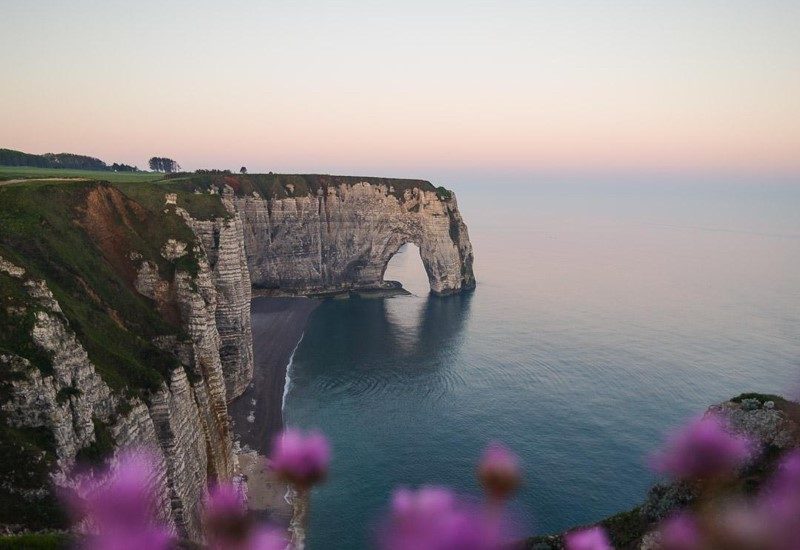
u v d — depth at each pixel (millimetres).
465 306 119312
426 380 75562
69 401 29219
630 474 51125
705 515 4668
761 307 116125
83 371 31125
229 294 66250
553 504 46375
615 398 68625
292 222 120062
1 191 44719
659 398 68438
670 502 21656
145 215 56375
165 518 33344
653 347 88312
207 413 45906
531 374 77375
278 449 4402
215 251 65938
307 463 4297
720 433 4805
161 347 45938
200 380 46094
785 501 4566
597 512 45531
